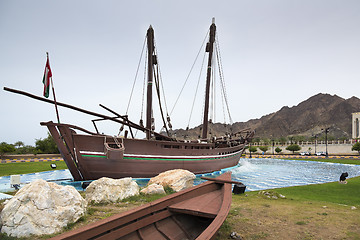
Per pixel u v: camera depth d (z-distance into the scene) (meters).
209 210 7.07
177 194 8.16
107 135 23.36
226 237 7.63
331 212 10.41
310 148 105.25
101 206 11.75
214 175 32.12
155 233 6.62
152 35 35.12
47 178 25.83
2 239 6.98
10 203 7.84
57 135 21.00
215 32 45.47
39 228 7.73
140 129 28.69
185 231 7.06
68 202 9.05
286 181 26.97
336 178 29.67
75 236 4.81
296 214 10.17
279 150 98.12
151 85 34.81
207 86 44.25
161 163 26.84
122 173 24.28
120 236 5.73
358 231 7.93
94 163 22.61
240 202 12.75
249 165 50.59
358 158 66.62
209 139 37.66
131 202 12.59
